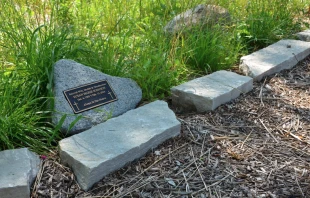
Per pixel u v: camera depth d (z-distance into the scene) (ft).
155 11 16.29
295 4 19.40
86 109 10.22
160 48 12.89
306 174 9.15
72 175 8.54
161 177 8.75
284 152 9.91
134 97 11.23
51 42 11.46
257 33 16.34
